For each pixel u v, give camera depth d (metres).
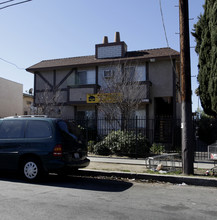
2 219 4.00
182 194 5.90
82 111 17.92
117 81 15.28
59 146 6.75
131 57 17.02
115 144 11.67
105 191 6.06
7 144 7.27
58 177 7.82
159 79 16.25
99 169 8.41
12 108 26.52
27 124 7.35
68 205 4.81
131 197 5.52
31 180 6.88
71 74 18.48
